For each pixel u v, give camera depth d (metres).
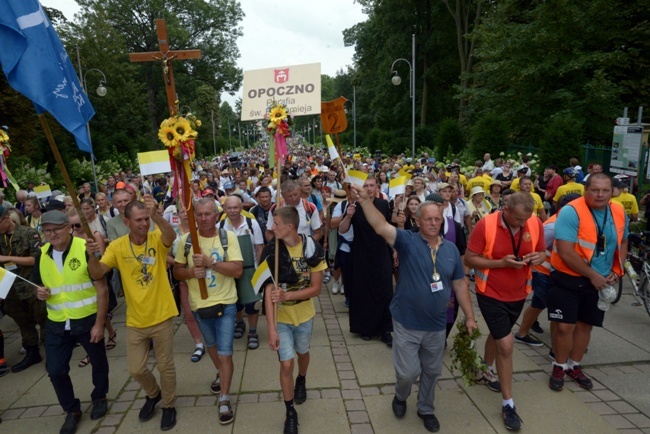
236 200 4.75
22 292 4.74
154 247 3.69
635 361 4.63
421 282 3.40
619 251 4.07
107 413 3.99
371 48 39.62
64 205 6.07
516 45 19.64
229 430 3.68
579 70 18.58
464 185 11.78
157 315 3.66
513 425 3.55
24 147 20.70
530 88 20.30
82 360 4.96
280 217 3.42
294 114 4.64
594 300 4.03
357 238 5.19
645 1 17.61
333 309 6.44
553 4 18.34
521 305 3.77
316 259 3.58
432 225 3.32
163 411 3.78
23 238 4.90
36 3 3.11
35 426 3.87
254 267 4.85
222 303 3.78
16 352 5.41
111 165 27.02
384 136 36.69
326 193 8.20
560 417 3.72
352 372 4.57
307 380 4.42
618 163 10.04
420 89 37.81
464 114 28.16
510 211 3.59
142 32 43.91
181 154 3.59
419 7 34.09
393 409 3.82
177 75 46.41
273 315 3.47
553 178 10.34
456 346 3.77
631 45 18.55
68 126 3.16
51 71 3.10
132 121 39.62
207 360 4.95
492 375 4.22
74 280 3.74
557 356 4.12
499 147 19.38
